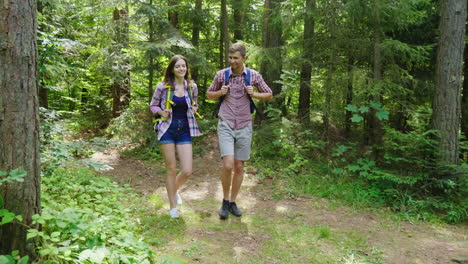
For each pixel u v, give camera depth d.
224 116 3.64
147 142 7.50
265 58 6.36
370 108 5.67
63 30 7.64
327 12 5.74
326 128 6.14
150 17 7.43
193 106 3.68
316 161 5.81
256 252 3.03
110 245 2.69
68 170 4.89
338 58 5.89
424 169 4.70
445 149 4.58
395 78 5.60
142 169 6.01
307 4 5.82
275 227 3.62
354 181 5.00
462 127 6.95
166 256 2.66
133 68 7.86
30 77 2.18
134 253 2.65
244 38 11.27
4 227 2.18
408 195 4.42
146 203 4.16
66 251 2.21
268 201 4.48
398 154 4.97
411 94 6.09
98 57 7.86
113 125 7.80
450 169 4.42
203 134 7.57
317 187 4.91
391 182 4.72
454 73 4.53
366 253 3.09
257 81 3.67
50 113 4.23
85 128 9.63
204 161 6.48
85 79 10.38
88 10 7.85
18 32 2.09
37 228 2.32
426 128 5.14
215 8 10.67
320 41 6.00
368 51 5.67
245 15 10.76
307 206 4.32
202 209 4.09
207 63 8.00
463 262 2.94
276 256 2.97
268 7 7.32
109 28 7.69
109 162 6.39
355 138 6.75
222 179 3.75
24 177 2.20
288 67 6.15
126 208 3.70
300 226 3.66
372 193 4.57
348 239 3.38
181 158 3.63
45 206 3.13
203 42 11.32
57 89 5.61
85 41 8.45
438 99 4.64
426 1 5.57
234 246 3.13
